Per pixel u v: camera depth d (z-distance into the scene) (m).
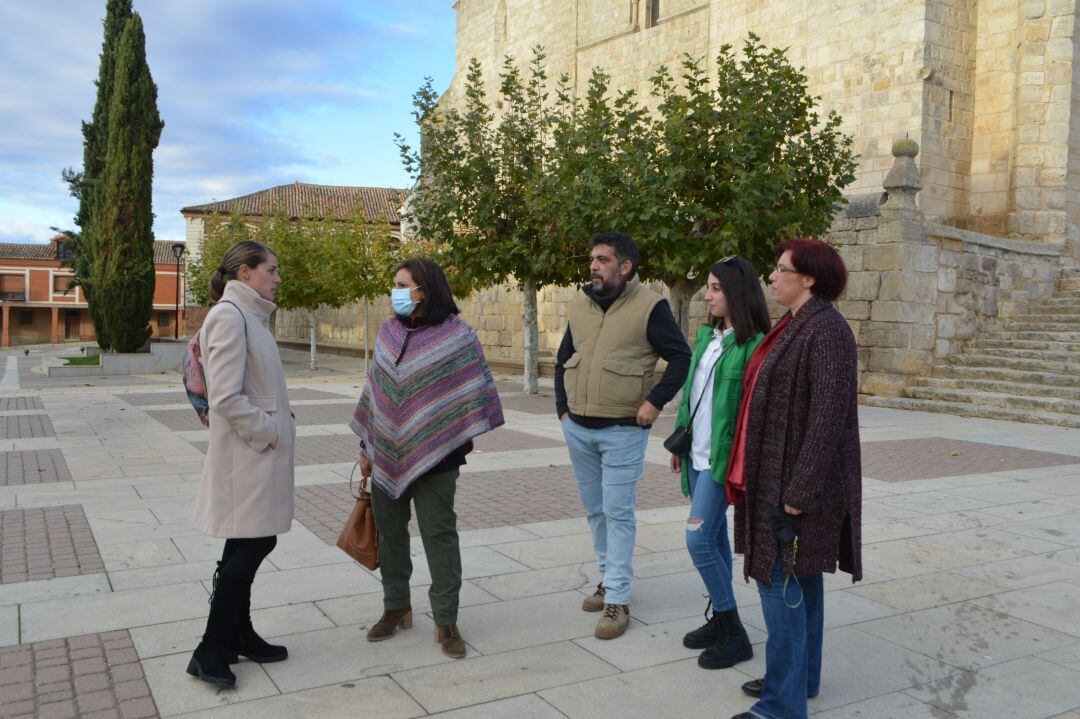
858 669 3.64
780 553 2.99
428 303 3.79
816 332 2.98
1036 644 3.92
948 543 5.67
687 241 12.52
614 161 13.10
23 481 7.57
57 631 3.88
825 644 3.92
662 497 7.06
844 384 2.93
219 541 5.49
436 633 3.78
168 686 3.33
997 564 5.19
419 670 3.53
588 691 3.35
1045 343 14.66
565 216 13.21
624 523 4.01
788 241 3.16
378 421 3.72
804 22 20.30
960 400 13.67
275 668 3.54
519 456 9.23
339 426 11.77
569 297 23.61
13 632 3.87
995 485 7.64
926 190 18.09
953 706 3.29
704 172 12.34
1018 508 6.72
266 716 3.10
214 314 3.35
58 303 66.25
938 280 14.95
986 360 14.72
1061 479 7.94
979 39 18.72
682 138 12.34
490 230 14.92
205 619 4.05
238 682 3.39
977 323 15.77
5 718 3.03
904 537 5.82
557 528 5.96
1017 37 18.03
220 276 3.59
